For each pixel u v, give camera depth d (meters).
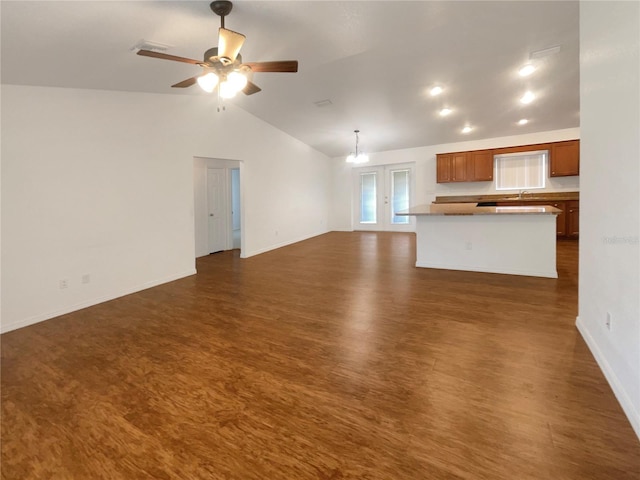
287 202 7.38
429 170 8.30
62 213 3.36
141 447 1.55
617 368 1.80
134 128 4.02
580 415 1.67
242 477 1.37
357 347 2.50
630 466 1.36
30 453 1.53
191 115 4.79
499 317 2.98
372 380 2.06
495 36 3.45
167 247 4.49
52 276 3.29
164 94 4.38
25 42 2.35
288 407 1.82
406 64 4.07
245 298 3.74
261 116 6.15
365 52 3.72
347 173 9.44
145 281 4.20
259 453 1.50
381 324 2.91
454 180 7.82
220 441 1.58
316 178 8.72
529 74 4.40
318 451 1.50
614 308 1.85
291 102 5.39
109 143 3.76
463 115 6.06
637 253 1.54
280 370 2.20
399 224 9.11
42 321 3.19
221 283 4.39
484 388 1.94
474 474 1.35
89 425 1.71
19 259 3.06
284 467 1.42
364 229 9.57
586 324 2.44
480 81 4.61
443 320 2.96
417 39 3.47
